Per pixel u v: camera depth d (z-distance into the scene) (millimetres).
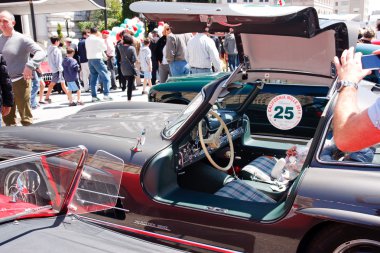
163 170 2744
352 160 2268
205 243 2527
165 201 2621
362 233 2105
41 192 1895
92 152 2783
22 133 3139
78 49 11586
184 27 2902
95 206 2127
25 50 5527
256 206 2512
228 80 3326
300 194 2227
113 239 1774
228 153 3783
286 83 4184
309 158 2379
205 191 3289
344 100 1438
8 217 1723
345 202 2115
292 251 2270
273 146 3977
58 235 1673
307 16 2293
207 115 3385
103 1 13734
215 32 2930
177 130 2924
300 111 4129
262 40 3207
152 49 11828
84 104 9523
